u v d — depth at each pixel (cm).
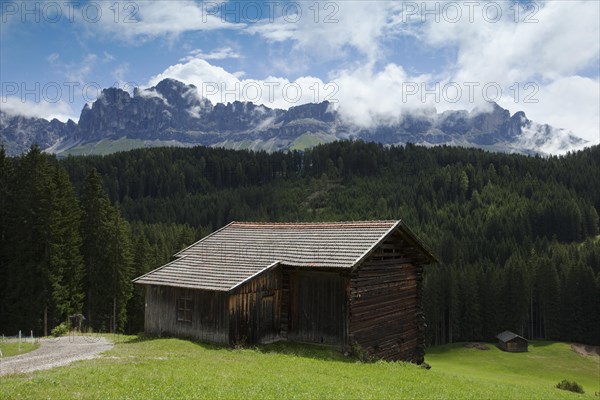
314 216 18938
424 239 14088
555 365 8194
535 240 14188
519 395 2270
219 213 18012
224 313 2641
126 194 19100
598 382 7056
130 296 6556
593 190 18100
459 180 19538
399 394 1791
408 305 3206
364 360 2641
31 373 1773
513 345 9200
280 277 2909
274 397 1498
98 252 6188
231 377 1745
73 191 5919
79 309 5672
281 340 2845
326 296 2764
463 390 2116
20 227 5231
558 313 10244
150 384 1543
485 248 13488
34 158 5397
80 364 1967
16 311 5188
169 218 17150
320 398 1555
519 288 10212
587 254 12088
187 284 2791
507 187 19038
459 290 10475
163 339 2767
